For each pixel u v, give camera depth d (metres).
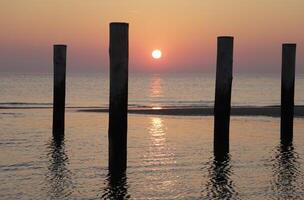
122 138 13.51
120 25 12.89
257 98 63.62
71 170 14.76
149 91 86.12
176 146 19.00
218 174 14.38
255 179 13.79
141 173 14.42
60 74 20.05
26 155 17.05
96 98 61.31
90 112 33.91
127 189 12.79
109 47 13.05
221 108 16.16
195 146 19.00
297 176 14.14
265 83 137.25
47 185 13.12
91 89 89.94
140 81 164.38
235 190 12.70
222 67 15.83
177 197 12.14
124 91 13.19
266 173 14.49
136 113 33.03
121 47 12.95
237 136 21.56
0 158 16.47
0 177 13.90
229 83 15.95
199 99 60.44
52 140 20.19
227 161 16.08
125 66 13.07
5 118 28.56
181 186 13.10
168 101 55.84
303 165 15.59
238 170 14.88
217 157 16.48
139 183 13.35
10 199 11.90
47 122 26.53
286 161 16.16
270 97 66.25
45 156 16.88
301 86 105.62
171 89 96.12
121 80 13.09
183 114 32.41
